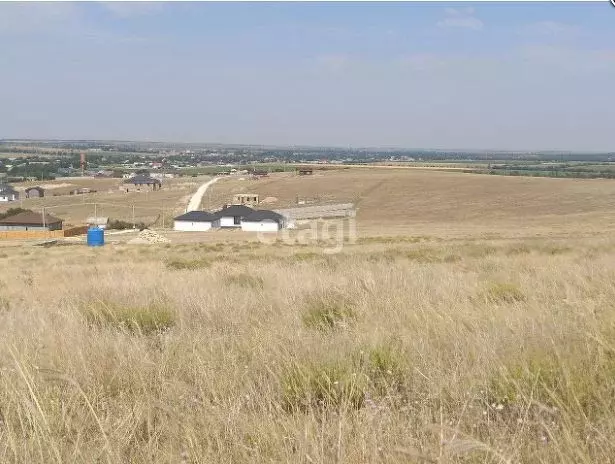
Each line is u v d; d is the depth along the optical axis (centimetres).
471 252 2592
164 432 372
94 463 323
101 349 555
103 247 5500
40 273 2017
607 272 1023
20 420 372
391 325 650
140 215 15450
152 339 651
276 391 446
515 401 384
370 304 800
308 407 404
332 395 424
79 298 1034
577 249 2459
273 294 977
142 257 3462
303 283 1072
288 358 493
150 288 1118
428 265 1666
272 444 338
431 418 366
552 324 560
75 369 498
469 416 370
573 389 379
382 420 357
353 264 1556
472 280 1109
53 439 338
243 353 557
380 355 491
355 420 358
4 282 1700
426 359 489
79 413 392
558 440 316
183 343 597
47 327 664
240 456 329
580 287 881
